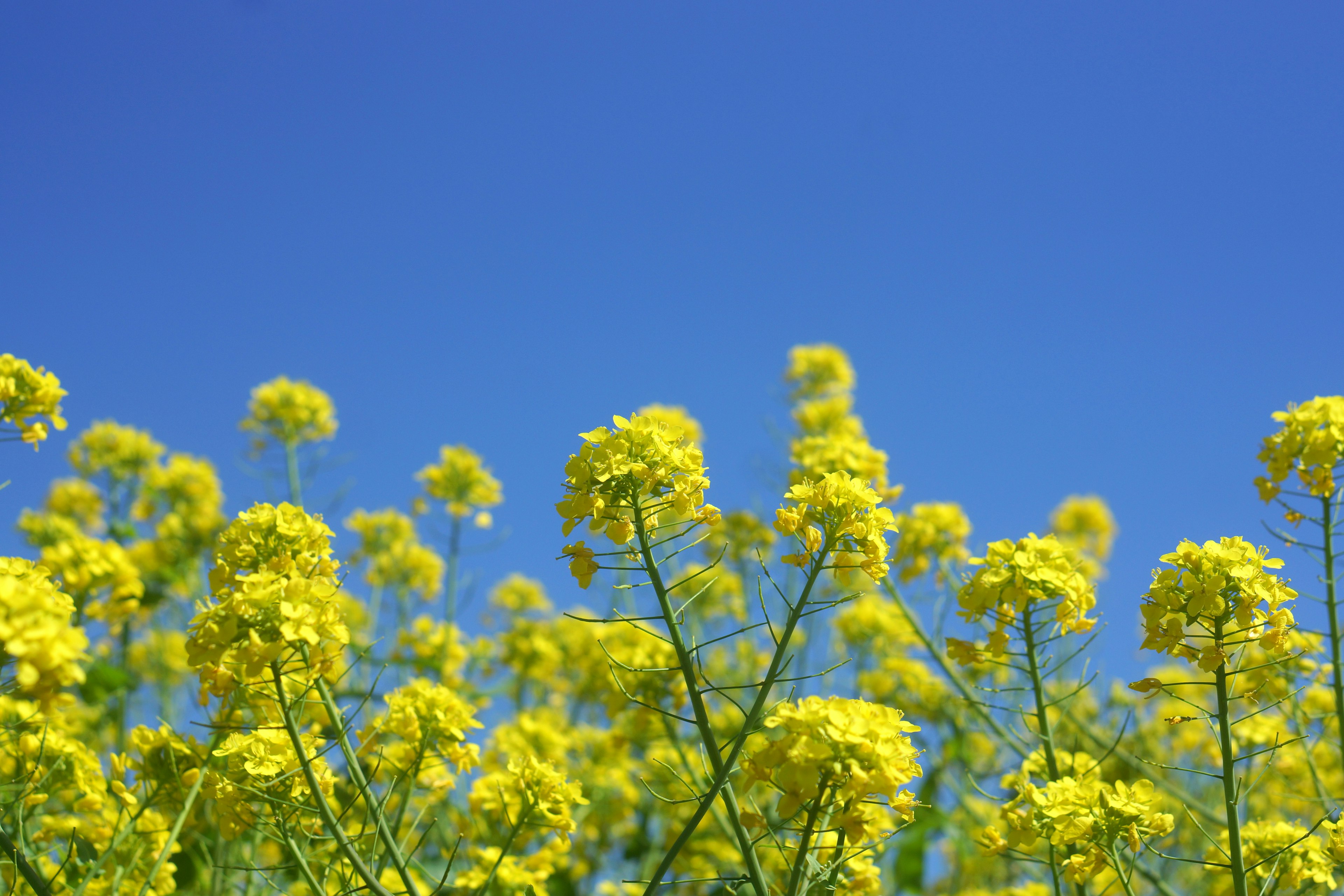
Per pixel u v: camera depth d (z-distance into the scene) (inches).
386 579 68.4
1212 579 34.5
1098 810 34.8
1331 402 36.8
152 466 67.3
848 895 35.0
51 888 35.2
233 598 32.6
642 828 57.1
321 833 36.0
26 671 30.1
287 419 63.2
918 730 31.8
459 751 37.2
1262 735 46.2
